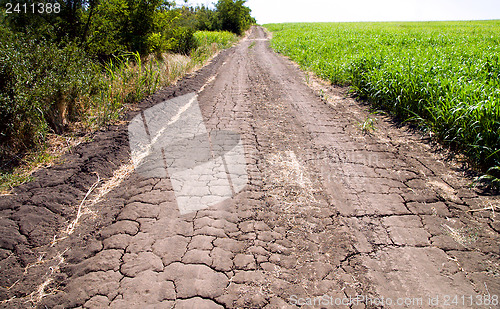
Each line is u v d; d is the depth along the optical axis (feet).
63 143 12.96
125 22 28.14
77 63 16.21
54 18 20.76
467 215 8.68
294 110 19.25
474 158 11.68
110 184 10.36
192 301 5.88
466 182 10.44
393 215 8.71
